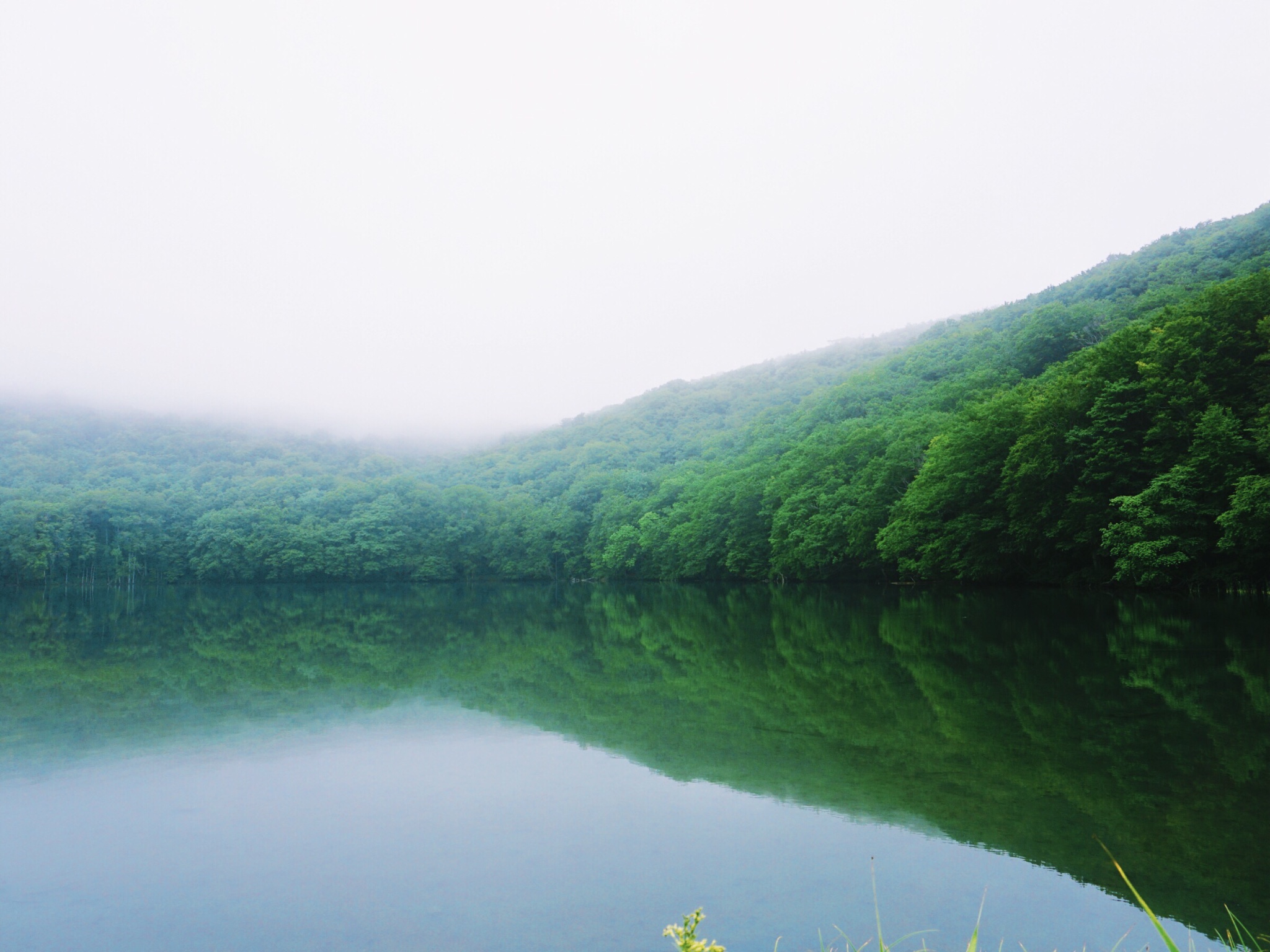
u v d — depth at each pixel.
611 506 101.75
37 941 7.11
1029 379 65.81
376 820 10.12
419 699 18.27
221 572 109.75
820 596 51.19
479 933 7.09
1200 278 68.38
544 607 53.34
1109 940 6.52
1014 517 43.12
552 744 13.78
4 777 12.27
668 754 12.85
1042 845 8.48
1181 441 35.31
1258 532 29.89
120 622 45.19
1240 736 12.29
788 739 13.41
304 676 21.94
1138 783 10.25
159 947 6.94
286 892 8.05
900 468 56.03
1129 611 30.61
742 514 73.38
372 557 109.38
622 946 6.78
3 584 103.69
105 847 9.35
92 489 124.56
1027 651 21.50
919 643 24.52
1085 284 103.19
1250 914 6.82
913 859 8.30
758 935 6.84
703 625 34.72
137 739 14.60
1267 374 33.19
